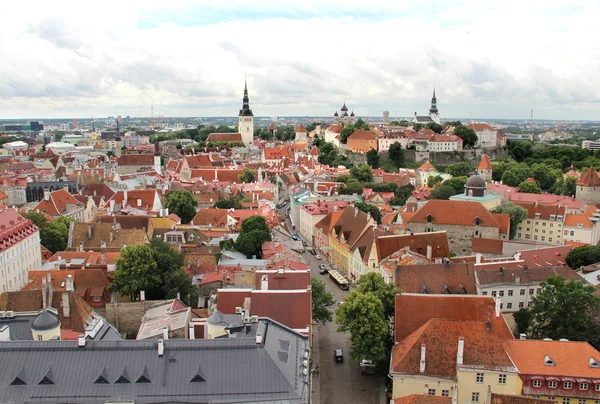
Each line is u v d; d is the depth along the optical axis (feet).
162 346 238.07
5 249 452.35
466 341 290.35
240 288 382.63
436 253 503.61
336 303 492.13
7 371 229.45
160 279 414.82
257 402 227.20
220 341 244.42
